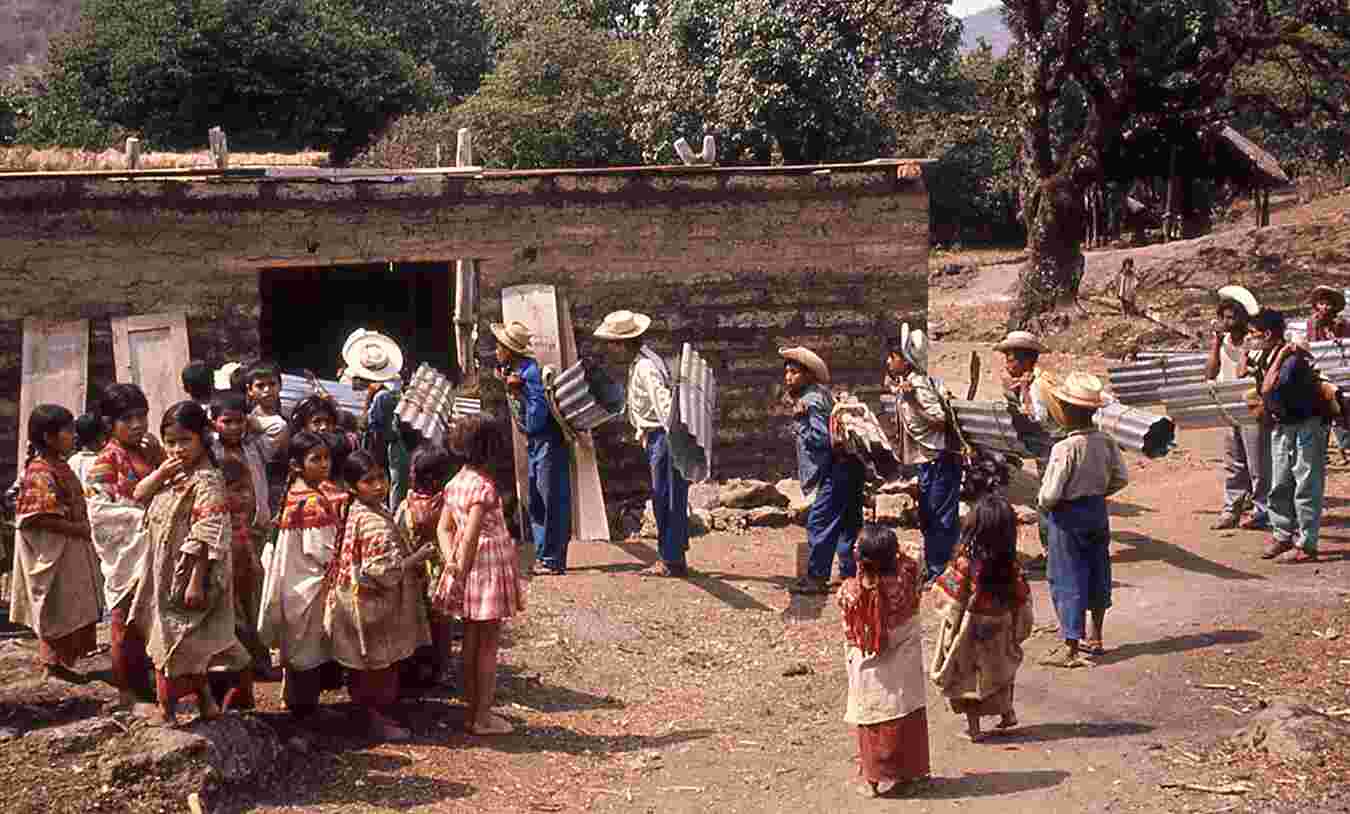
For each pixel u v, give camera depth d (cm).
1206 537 1252
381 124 5478
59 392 1352
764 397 1505
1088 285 3894
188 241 1388
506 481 1448
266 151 5162
